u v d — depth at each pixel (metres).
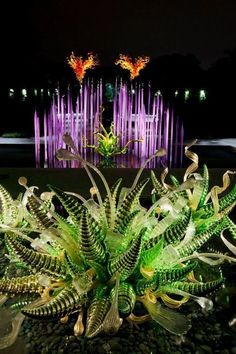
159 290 1.61
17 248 1.48
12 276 2.00
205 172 2.23
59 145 9.05
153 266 1.59
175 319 1.43
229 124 16.77
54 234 1.54
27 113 17.22
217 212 1.97
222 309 1.74
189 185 1.61
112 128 7.36
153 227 1.78
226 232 2.59
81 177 4.22
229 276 2.02
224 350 1.49
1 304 1.61
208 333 1.58
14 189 3.73
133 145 9.23
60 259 1.59
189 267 1.46
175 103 18.61
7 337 1.43
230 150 10.30
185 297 1.65
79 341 1.52
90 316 1.38
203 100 19.03
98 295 1.47
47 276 1.54
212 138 13.74
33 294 1.60
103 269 1.50
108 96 15.78
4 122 16.28
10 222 2.23
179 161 8.19
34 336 1.55
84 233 1.38
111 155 7.48
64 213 3.12
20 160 8.20
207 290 1.52
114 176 4.29
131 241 1.61
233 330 1.60
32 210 1.70
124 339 1.53
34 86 18.67
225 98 18.69
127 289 1.47
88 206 1.75
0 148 10.32
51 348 1.49
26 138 12.60
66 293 1.42
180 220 1.65
